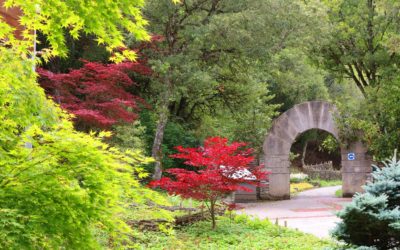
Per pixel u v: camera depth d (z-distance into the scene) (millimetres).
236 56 19953
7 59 3578
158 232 9305
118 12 4430
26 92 3488
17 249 2994
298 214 15195
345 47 25703
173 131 21562
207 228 10219
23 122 3516
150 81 20672
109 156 3521
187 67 17781
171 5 17781
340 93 42594
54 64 18453
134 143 15742
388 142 18688
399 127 18766
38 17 4566
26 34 4715
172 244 8516
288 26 18562
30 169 3244
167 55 19016
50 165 3389
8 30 4441
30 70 3693
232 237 9469
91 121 13453
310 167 39594
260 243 8969
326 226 12234
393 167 6996
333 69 27484
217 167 10281
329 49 26109
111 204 3570
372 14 23953
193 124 24891
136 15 4652
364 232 6594
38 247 3271
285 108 36406
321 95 37688
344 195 20922
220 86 22734
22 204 3176
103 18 4410
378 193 6770
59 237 3318
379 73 25484
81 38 19344
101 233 4879
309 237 9773
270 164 21062
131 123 16125
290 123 21250
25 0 4363
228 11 19047
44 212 3195
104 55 20203
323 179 36812
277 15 17922
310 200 20203
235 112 24141
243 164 10156
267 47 18578
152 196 3658
